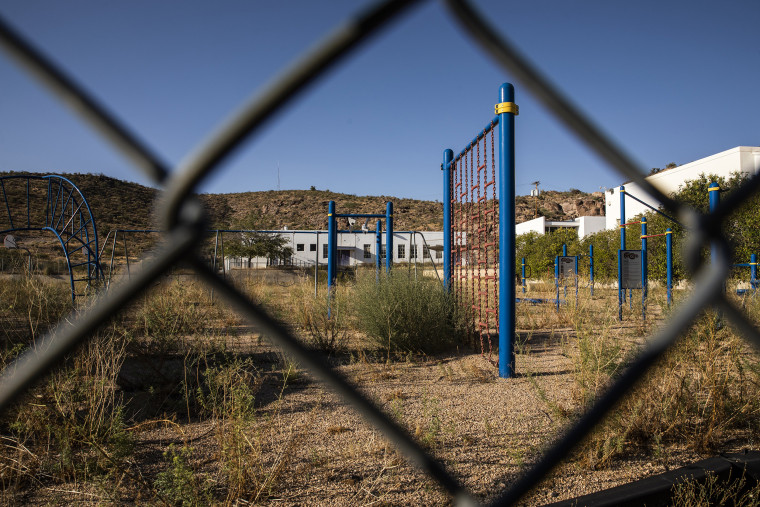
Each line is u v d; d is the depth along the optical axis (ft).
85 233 32.60
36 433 10.24
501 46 2.78
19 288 20.72
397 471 9.39
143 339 15.19
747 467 9.24
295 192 313.94
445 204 24.59
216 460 9.90
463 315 22.52
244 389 11.30
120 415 10.07
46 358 2.22
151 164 2.07
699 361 11.59
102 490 8.11
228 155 2.03
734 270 31.48
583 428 4.31
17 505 8.16
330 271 32.12
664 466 9.62
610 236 64.18
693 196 53.62
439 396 14.21
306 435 10.94
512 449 10.11
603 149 3.31
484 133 18.66
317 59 1.88
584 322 22.67
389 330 19.71
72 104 1.99
